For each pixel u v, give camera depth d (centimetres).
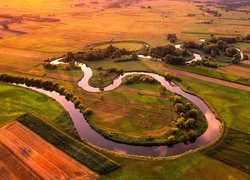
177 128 8375
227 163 7069
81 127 8669
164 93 10631
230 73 12612
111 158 7206
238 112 9381
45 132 8175
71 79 11950
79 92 10756
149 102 9988
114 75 12244
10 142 7719
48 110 9438
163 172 6750
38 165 6919
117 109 9562
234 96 10469
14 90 10794
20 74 12500
